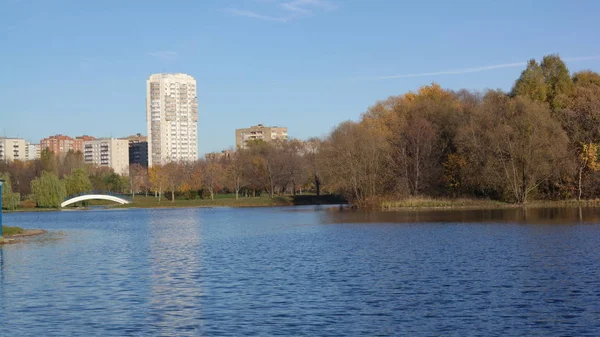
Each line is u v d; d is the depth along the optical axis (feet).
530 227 246.27
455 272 140.67
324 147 459.73
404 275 138.82
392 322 96.63
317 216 381.81
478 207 386.32
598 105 377.71
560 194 391.86
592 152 370.73
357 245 204.74
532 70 431.84
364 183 419.33
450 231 241.96
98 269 164.04
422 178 415.03
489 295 114.21
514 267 145.28
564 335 87.61
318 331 92.43
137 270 160.86
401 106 461.37
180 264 171.53
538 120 364.17
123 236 282.15
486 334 88.89
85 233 307.37
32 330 96.53
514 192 380.58
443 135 431.84
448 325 94.07
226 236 265.34
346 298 115.03
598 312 99.60
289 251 195.00
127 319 102.68
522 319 96.53
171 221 400.06
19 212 583.99
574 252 168.04
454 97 514.68
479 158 381.40
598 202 376.48
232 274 148.87
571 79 439.63
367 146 415.44
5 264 176.86
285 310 106.42
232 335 91.50
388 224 290.35
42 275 153.69
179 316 104.12
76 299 120.37
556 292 115.34
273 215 423.64
